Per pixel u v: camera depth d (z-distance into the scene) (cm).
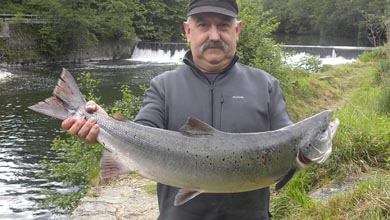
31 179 428
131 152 107
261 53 446
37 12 1532
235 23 114
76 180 339
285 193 224
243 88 112
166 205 112
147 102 113
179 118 110
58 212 323
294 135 105
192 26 113
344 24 2475
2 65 1275
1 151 518
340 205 193
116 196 300
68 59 1436
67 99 109
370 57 898
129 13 1619
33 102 806
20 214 340
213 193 109
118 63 1409
